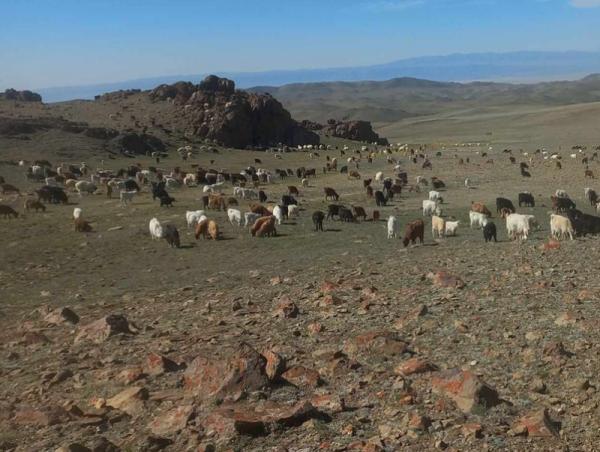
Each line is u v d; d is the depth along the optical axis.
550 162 73.31
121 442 7.24
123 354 11.70
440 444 6.62
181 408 7.82
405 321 12.38
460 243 26.08
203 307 16.39
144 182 59.16
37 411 8.39
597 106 183.88
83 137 87.69
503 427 7.03
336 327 12.52
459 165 73.44
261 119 114.75
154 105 121.50
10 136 83.38
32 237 33.06
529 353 9.65
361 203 44.72
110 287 22.00
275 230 32.06
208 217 37.97
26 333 14.02
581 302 12.88
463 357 9.88
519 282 15.54
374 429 7.23
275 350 10.86
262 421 7.18
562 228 25.02
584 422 7.18
